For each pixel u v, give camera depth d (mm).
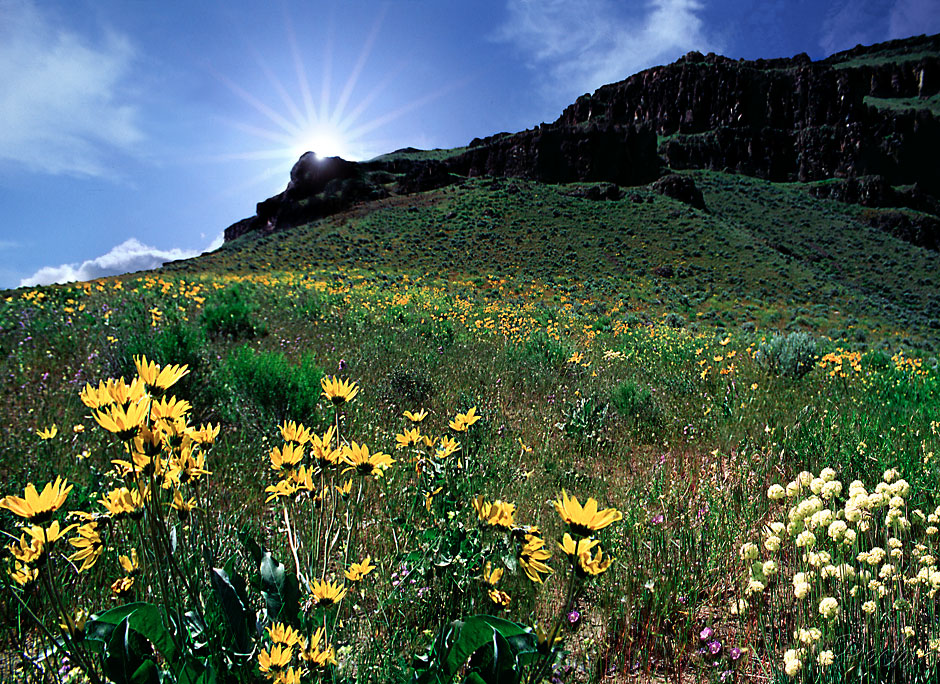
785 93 126812
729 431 4926
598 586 2289
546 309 25344
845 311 42906
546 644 1205
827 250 75625
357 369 6641
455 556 1934
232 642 1240
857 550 1965
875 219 90438
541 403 6094
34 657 1463
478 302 26688
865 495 2055
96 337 6488
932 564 1922
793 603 2186
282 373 4332
